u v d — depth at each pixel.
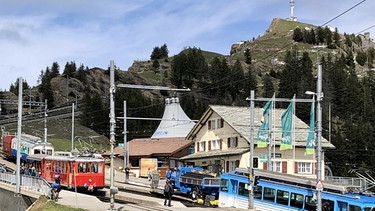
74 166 45.66
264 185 37.91
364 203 30.67
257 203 38.22
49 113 147.00
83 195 39.84
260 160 59.22
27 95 192.12
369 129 113.44
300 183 35.50
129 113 139.75
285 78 165.88
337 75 155.75
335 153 101.75
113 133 30.84
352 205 31.22
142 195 45.72
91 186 46.03
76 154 55.19
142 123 137.62
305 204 34.41
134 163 80.81
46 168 51.44
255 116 66.75
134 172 80.00
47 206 34.44
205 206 40.19
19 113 44.41
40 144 65.44
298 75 165.25
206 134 71.12
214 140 68.88
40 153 63.94
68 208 32.50
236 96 194.25
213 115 69.12
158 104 145.38
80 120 136.50
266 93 174.75
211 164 66.69
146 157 78.81
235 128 62.50
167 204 38.00
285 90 162.62
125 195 43.81
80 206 33.22
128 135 132.88
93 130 130.25
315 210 33.53
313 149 41.31
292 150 62.59
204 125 71.88
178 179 49.69
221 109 67.88
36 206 36.12
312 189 34.19
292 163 62.38
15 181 45.88
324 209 32.81
